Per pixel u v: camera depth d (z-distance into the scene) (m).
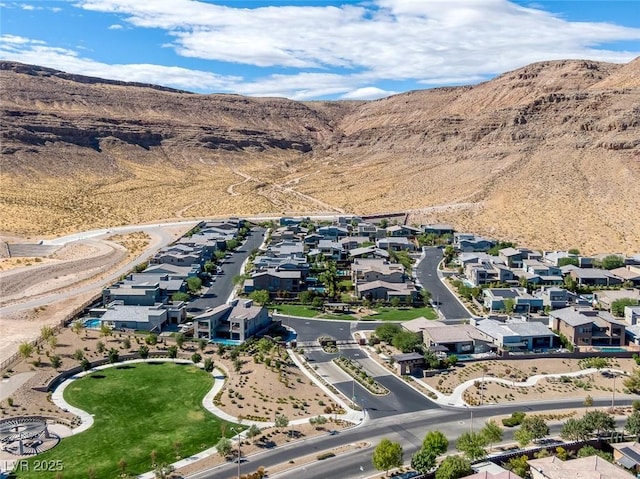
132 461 89.38
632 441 97.25
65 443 93.75
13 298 170.88
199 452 92.69
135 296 158.75
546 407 111.88
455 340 134.75
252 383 114.69
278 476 87.00
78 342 133.75
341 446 95.81
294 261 193.75
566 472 84.00
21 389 109.06
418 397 114.19
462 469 85.00
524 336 137.00
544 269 189.12
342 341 141.75
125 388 113.50
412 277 197.88
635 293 169.38
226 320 141.62
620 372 126.94
